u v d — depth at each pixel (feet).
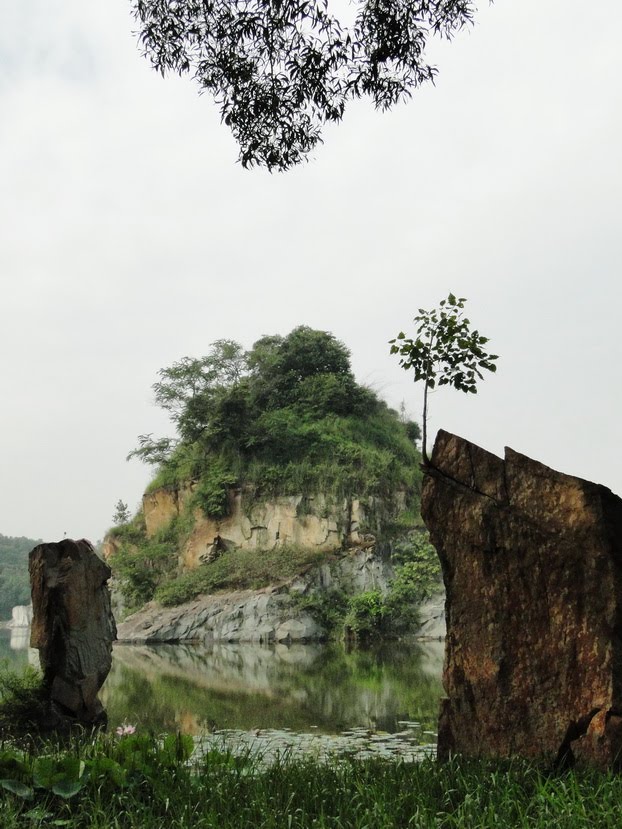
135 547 172.14
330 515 150.71
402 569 136.26
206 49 25.11
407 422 190.90
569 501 21.22
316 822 15.97
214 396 168.76
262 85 25.52
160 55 25.36
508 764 20.04
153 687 58.39
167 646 120.16
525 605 21.66
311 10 23.71
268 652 103.45
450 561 23.40
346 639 126.21
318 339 187.32
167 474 172.96
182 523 163.94
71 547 34.91
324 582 139.44
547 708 20.70
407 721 40.14
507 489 22.52
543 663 21.06
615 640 19.95
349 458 159.63
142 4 24.44
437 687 57.26
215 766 20.31
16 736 29.71
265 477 157.99
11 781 17.28
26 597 311.06
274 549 150.51
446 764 20.49
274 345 190.49
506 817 15.70
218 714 43.19
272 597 132.87
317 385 178.29
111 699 50.80
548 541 21.42
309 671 72.38
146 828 15.94
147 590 153.79
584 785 17.34
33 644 33.96
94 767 18.22
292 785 18.94
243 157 27.35
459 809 15.80
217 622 130.62
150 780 18.48
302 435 165.48
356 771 20.01
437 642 120.47
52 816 16.66
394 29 24.12
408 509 158.20
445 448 24.09
